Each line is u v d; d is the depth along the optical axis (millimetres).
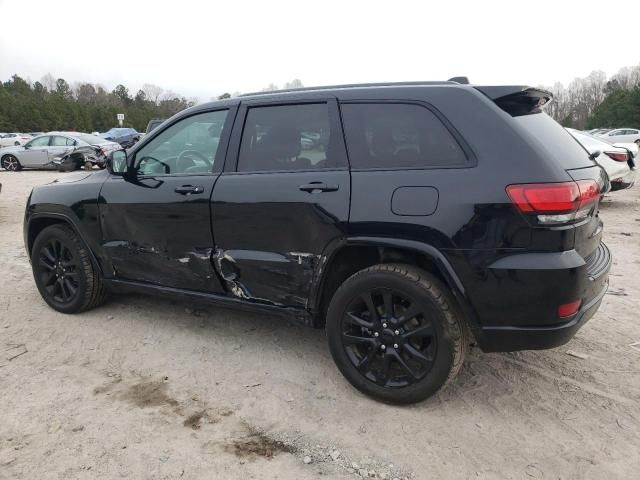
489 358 3621
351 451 2660
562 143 2957
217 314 4449
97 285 4328
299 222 3125
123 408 3039
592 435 2773
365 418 2941
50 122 68438
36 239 4449
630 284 5168
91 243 4125
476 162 2719
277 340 3955
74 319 4344
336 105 3158
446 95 2887
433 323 2824
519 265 2594
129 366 3562
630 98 63125
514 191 2590
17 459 2574
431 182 2773
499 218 2617
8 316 4418
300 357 3680
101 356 3709
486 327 2736
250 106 3471
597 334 4000
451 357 2820
